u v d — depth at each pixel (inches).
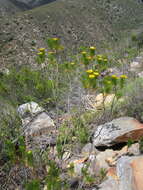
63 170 97.6
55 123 128.4
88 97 152.5
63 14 2893.7
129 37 364.2
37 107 132.6
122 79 120.0
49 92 163.6
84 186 89.0
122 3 3902.6
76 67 147.5
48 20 2568.9
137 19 3595.0
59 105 152.4
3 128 110.4
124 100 138.5
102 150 111.3
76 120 124.6
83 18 3048.7
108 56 266.2
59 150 92.7
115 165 99.0
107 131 115.1
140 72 226.7
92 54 126.0
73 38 2486.5
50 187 73.0
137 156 94.6
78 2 3348.9
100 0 3654.0
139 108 129.6
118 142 110.3
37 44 1776.6
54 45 121.9
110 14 3464.6
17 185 89.4
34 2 4675.2
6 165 91.4
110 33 2923.2
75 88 157.3
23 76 183.2
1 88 161.9
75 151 110.7
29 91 168.9
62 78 161.8
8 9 3686.0
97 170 97.7
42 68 178.9
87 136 116.0
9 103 148.0
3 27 1950.1
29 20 2338.8
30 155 77.7
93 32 2827.3
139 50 301.7
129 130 111.2
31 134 116.0
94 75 103.6
